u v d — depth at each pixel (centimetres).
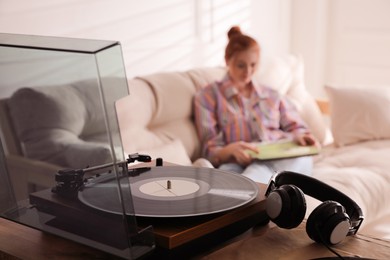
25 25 223
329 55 396
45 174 79
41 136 75
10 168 84
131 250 73
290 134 247
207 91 241
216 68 267
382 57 372
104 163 70
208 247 85
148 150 196
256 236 91
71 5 242
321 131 284
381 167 227
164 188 91
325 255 83
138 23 277
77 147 72
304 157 228
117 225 73
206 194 88
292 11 390
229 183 94
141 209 81
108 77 66
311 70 392
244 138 239
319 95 399
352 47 384
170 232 79
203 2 310
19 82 73
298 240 89
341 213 83
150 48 286
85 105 68
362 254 84
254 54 237
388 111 265
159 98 225
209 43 321
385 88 274
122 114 200
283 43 388
